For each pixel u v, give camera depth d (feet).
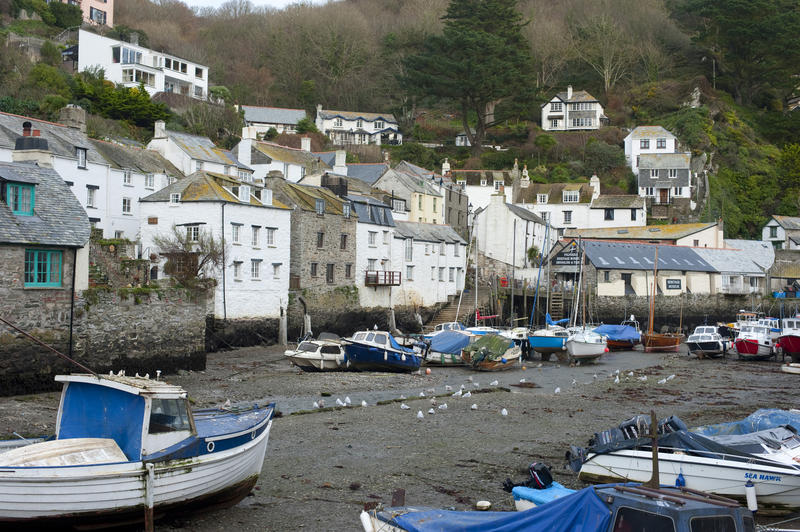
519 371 138.92
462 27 362.12
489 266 268.21
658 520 33.27
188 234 151.64
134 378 47.70
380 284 201.26
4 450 46.32
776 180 362.74
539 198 320.91
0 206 88.33
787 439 56.18
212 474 45.98
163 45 387.75
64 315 93.35
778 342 156.25
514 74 349.41
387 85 437.99
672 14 495.00
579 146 376.89
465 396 98.43
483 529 37.06
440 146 384.88
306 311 174.70
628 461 54.60
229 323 153.17
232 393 98.37
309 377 116.06
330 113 399.65
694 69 440.04
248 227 158.81
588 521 34.96
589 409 90.63
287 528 45.85
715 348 164.04
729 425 62.34
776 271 265.95
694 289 242.58
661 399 100.22
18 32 296.10
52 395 87.97
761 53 416.05
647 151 356.79
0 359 85.10
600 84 435.94
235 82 418.51
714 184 344.49
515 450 67.15
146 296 107.04
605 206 309.83
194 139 220.23
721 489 51.37
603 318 226.17
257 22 467.93
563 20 479.82
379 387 109.19
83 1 355.56
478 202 324.19
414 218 257.14
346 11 463.01
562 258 243.19
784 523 49.03
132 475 41.86
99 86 259.60
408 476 58.03
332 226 186.70
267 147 250.78
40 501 39.65
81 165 163.12
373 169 269.64
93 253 123.03
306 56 435.53
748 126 398.01
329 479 56.90
